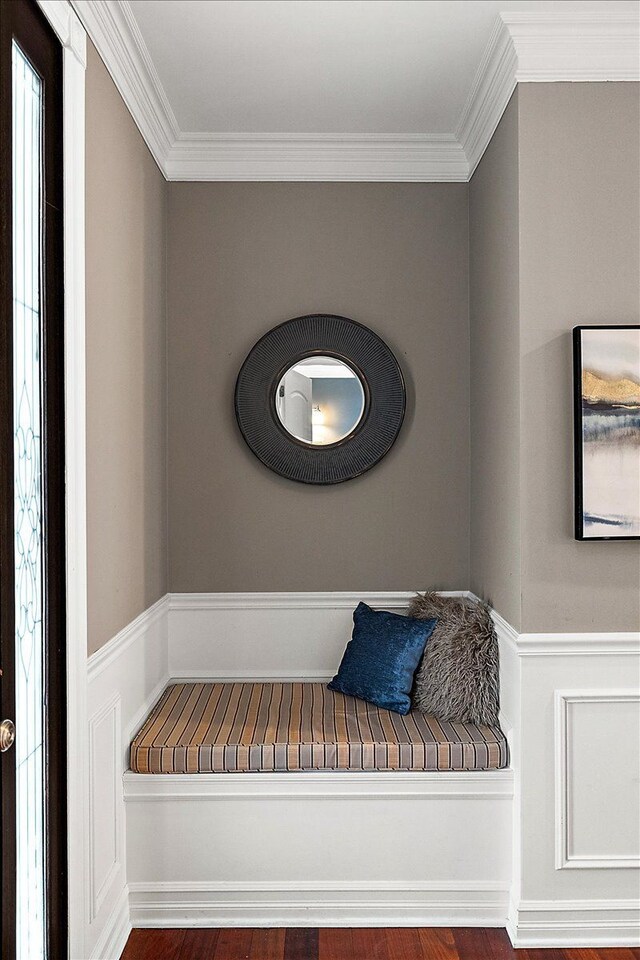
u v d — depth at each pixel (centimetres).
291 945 274
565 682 277
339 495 369
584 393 272
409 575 369
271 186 367
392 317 368
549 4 258
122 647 279
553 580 278
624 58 272
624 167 276
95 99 248
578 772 278
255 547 369
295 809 287
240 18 265
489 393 326
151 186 333
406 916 288
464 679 307
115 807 272
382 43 283
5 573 185
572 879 278
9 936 187
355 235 367
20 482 196
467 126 342
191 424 368
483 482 339
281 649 369
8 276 186
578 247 277
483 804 286
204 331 368
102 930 255
